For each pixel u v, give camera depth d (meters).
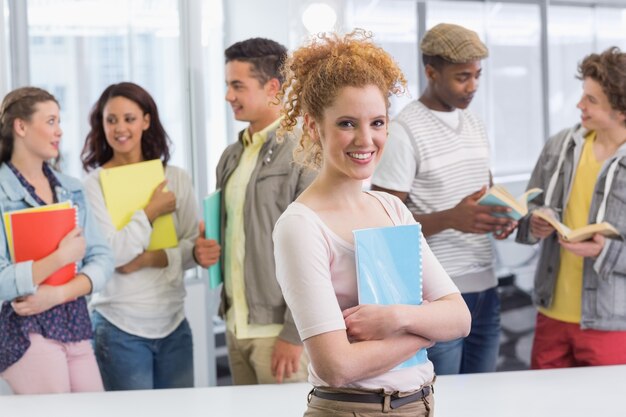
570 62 5.88
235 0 4.33
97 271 3.15
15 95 3.09
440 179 3.29
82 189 3.24
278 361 3.07
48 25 3.88
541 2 5.66
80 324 3.14
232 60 3.20
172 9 4.20
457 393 3.04
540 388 3.07
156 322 3.38
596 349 3.39
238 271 3.18
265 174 3.09
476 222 3.16
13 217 2.96
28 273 2.95
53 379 3.07
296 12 4.16
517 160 5.71
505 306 5.26
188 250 3.47
